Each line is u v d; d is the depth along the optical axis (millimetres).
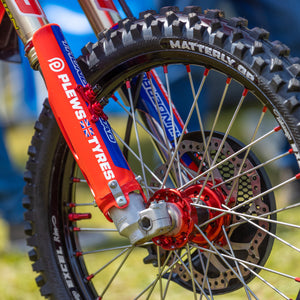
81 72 1815
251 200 1779
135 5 3844
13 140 4223
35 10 1851
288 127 1595
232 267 1950
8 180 3949
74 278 2135
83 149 1744
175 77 3930
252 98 4102
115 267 3352
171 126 2104
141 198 1736
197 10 1818
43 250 2125
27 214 2150
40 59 1794
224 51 1683
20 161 4703
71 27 3822
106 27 2074
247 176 1913
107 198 1718
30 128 4805
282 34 3854
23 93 4137
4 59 2402
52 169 2121
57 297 2100
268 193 1865
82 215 2166
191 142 1982
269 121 4086
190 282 2086
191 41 1745
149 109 2100
